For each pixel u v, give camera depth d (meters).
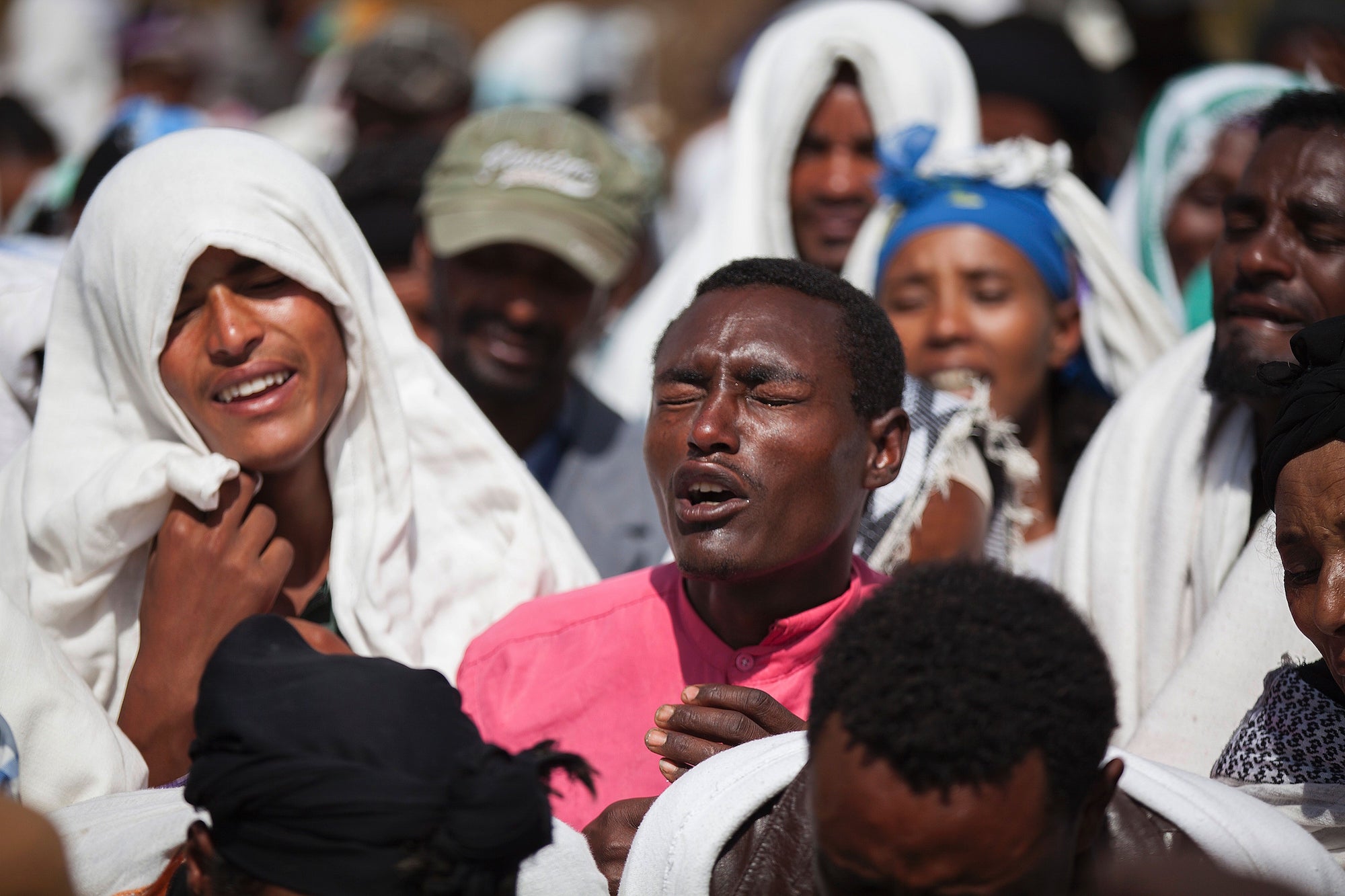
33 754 4.22
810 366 4.15
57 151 11.12
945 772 2.77
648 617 4.54
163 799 3.92
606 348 9.17
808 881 3.37
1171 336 6.64
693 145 13.15
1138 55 11.12
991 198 6.41
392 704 3.08
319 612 5.11
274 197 4.84
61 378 5.02
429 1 18.05
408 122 10.41
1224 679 4.44
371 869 2.97
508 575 5.24
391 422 5.05
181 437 4.87
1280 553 3.84
